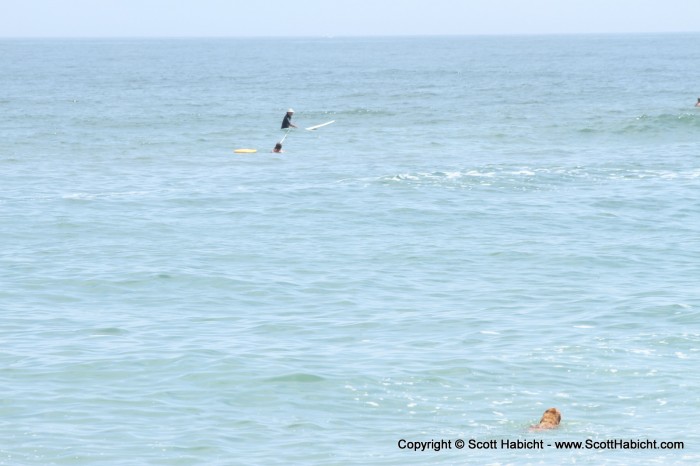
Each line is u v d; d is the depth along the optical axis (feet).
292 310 135.54
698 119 346.95
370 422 95.71
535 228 188.75
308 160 280.10
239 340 120.47
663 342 118.21
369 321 129.49
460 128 353.51
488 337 121.39
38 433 92.32
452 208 207.51
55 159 281.74
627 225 190.90
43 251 171.12
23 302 139.03
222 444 90.48
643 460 85.61
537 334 122.31
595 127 343.05
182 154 293.02
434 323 128.26
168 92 535.60
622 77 652.07
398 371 108.78
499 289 146.10
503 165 262.26
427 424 94.99
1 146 306.96
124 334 123.13
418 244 176.14
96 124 368.07
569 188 229.86
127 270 157.58
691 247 172.14
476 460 86.12
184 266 160.45
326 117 396.37
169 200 218.59
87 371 108.68
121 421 95.45
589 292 143.33
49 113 408.46
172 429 93.76
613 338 120.16
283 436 92.32
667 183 234.99
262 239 180.96
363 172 254.88
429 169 257.75
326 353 115.34
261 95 512.63
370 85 593.01
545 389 103.45
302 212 204.74
